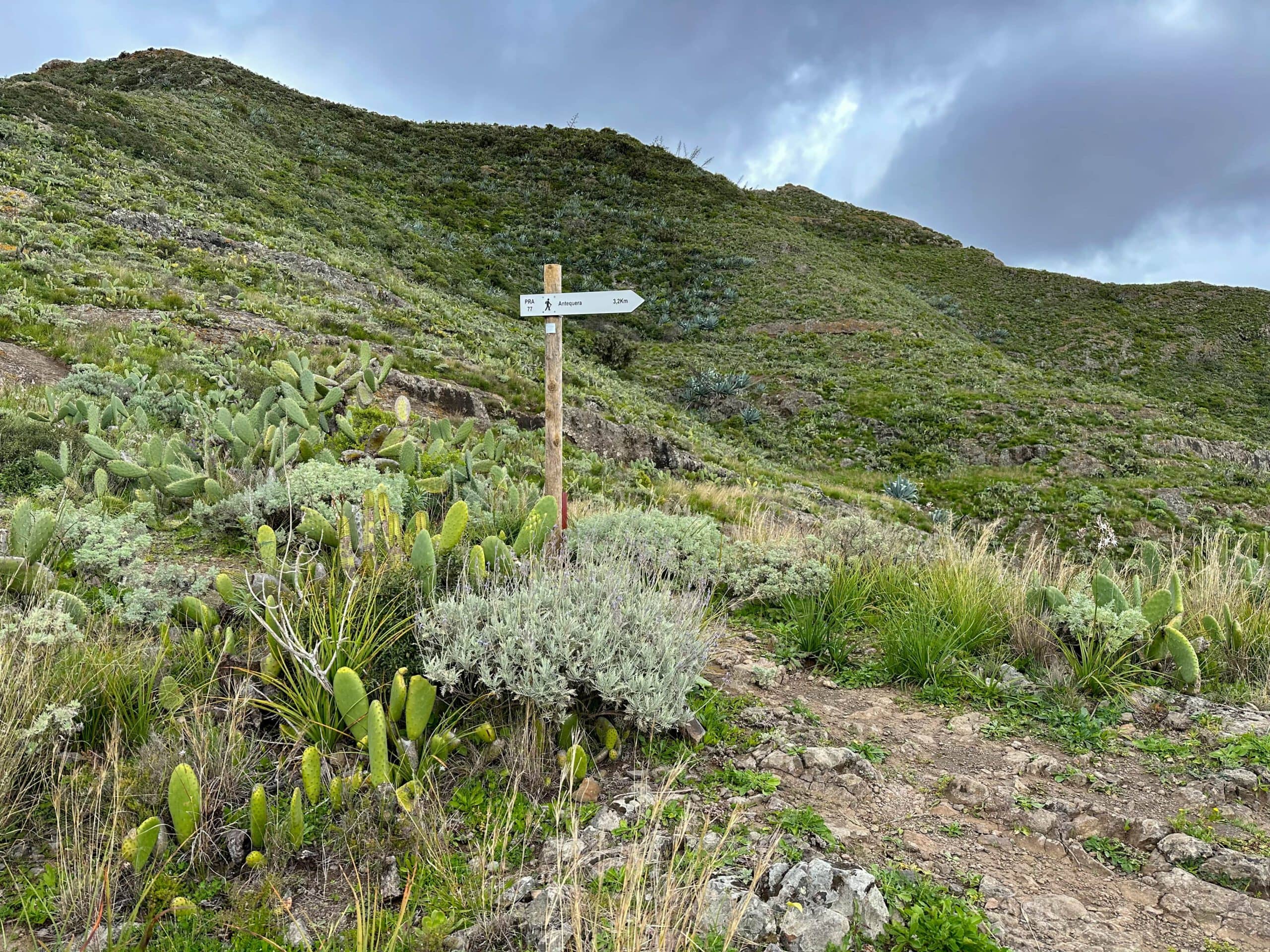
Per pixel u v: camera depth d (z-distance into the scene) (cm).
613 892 215
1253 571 548
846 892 220
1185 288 5059
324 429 818
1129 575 622
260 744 278
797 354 3253
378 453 771
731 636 470
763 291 3912
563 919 197
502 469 714
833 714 373
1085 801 297
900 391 2814
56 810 221
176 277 1616
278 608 315
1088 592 495
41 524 370
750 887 217
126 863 218
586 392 1984
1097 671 405
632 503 1015
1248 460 2408
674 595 497
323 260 2281
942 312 4428
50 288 1284
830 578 539
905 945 209
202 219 2175
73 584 374
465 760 284
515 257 3744
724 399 2827
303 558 416
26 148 2164
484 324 2419
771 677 405
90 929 186
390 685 296
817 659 444
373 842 232
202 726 268
